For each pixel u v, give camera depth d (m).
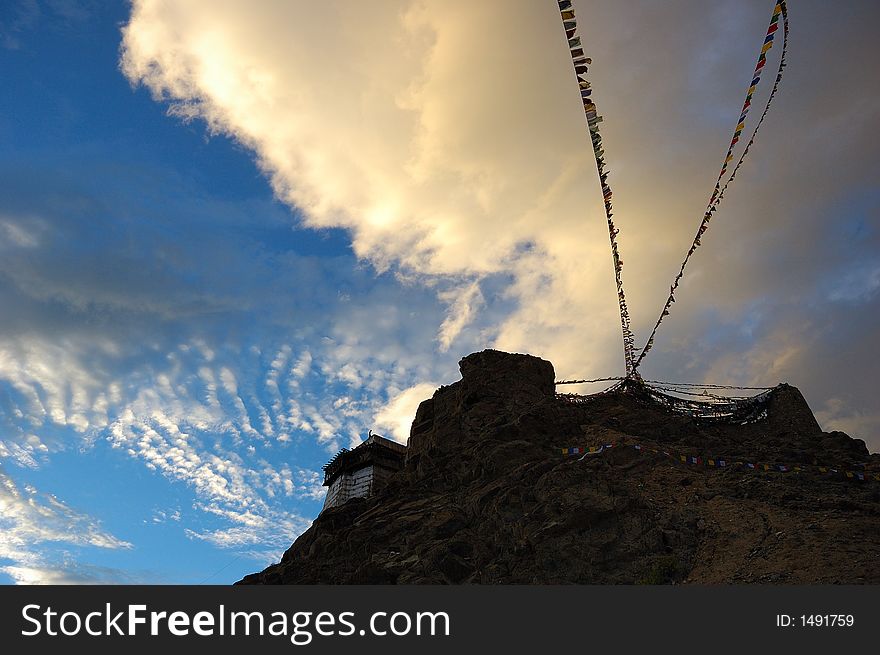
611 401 50.00
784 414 50.66
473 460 43.81
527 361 51.97
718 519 33.38
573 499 35.09
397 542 38.91
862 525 30.97
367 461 57.88
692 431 47.00
